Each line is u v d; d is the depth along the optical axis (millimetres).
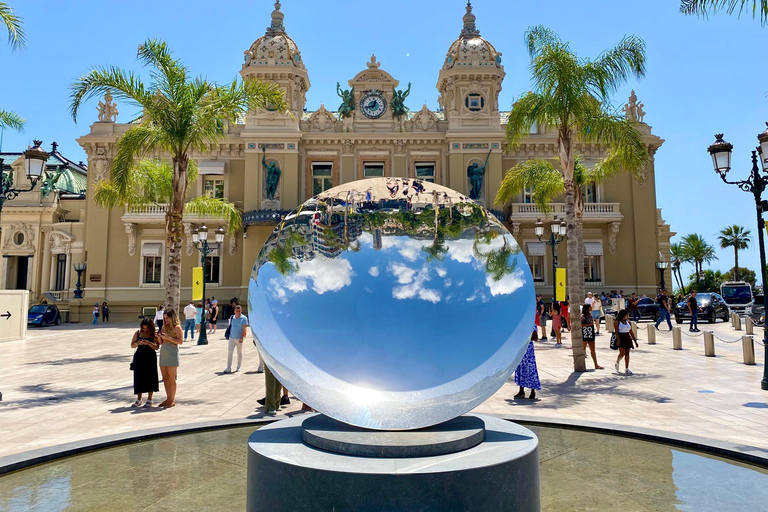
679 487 4562
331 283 4480
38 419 7605
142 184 22219
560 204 32438
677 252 68125
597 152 33562
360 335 4238
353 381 3990
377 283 4465
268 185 32438
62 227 33781
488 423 4258
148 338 8602
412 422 3760
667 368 12664
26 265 34781
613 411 7922
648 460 5301
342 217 4684
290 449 3527
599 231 33594
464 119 33438
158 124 14836
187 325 21594
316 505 3135
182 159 15133
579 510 4094
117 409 8344
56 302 32812
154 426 7156
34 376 12047
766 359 9875
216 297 32469
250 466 3551
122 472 5055
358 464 3219
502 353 4188
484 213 4711
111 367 13570
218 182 33500
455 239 4676
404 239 4664
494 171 32906
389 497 3047
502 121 38250
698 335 20828
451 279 4504
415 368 4066
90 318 32250
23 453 5383
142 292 32719
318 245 4598
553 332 20719
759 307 24422
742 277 69438
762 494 4395
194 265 32750
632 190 33719
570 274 12852
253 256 32250
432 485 3066
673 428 6820
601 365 13344
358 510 3061
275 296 4398
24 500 4367
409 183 4781
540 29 13336
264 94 15445
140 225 33125
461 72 33594
